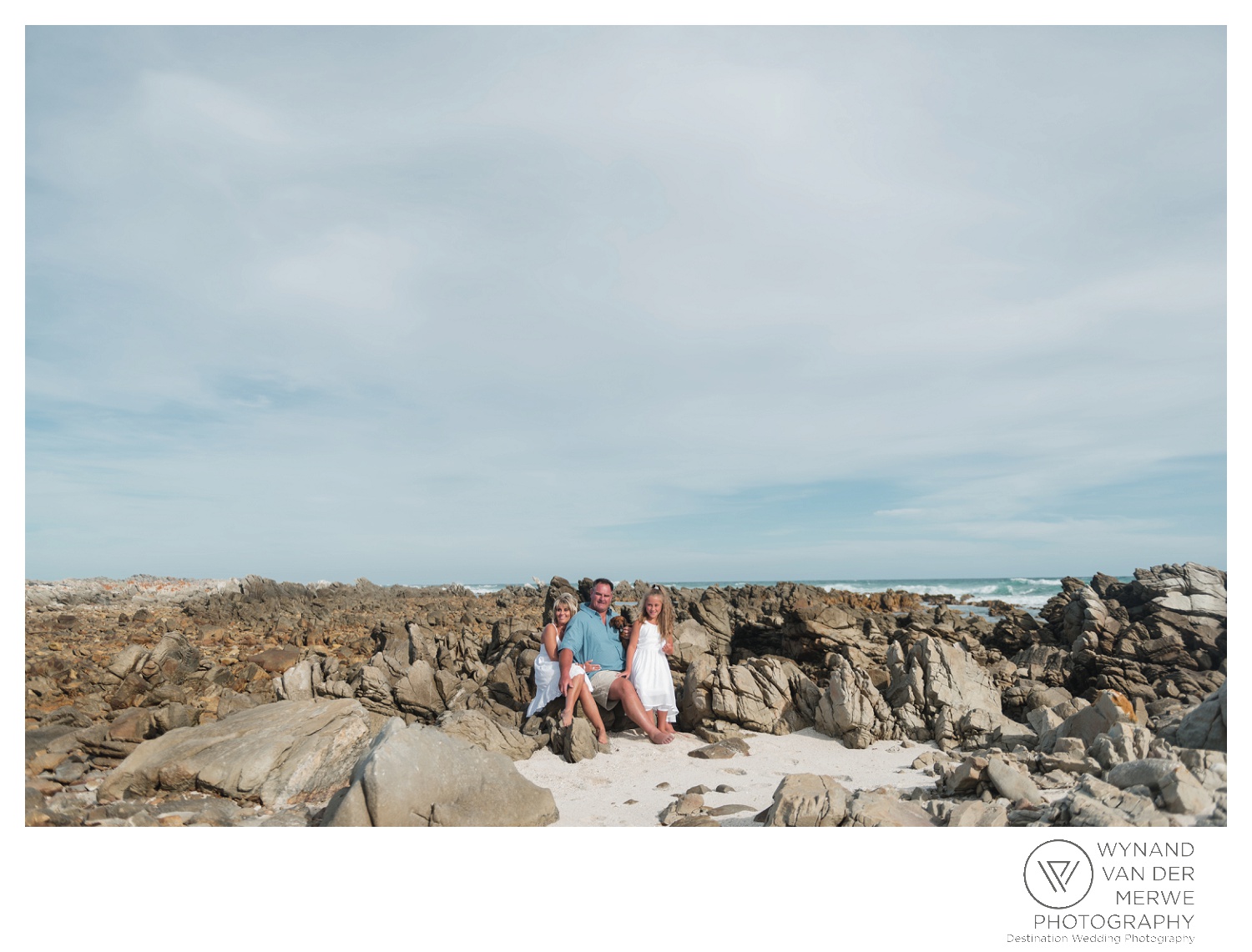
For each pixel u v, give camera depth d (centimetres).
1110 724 746
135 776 691
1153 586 1497
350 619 2439
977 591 6756
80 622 2098
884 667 1328
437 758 652
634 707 949
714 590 1648
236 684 1176
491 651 1397
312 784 705
